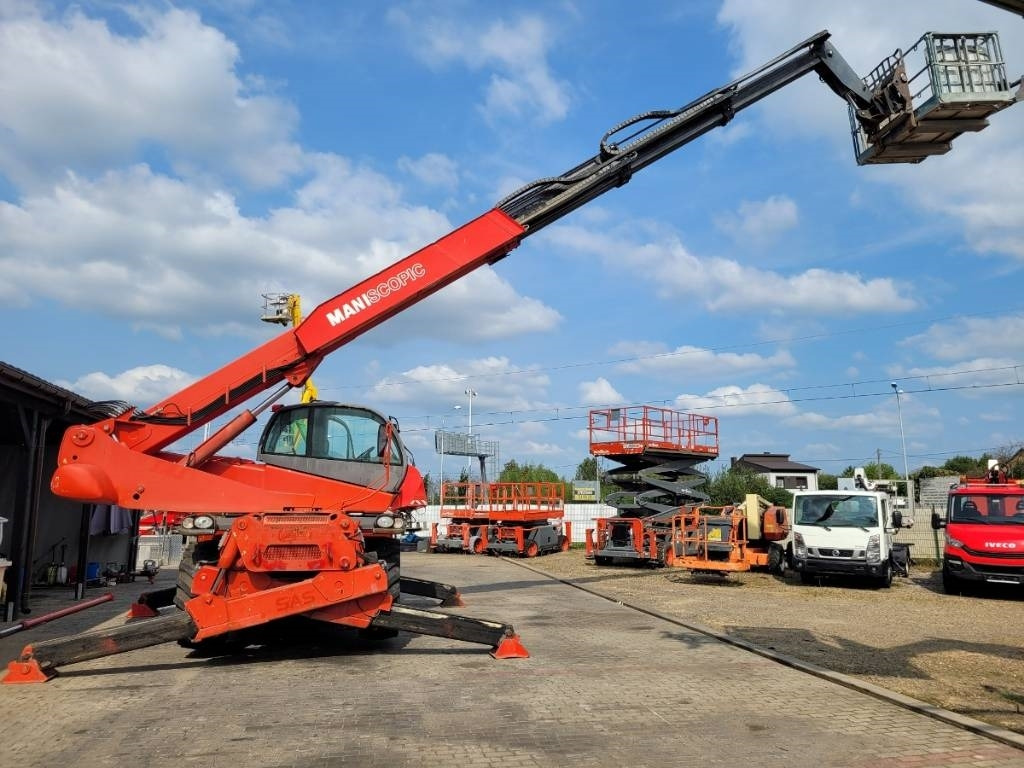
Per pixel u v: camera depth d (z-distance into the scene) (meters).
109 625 11.04
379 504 9.37
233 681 7.07
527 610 12.38
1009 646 9.13
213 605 7.55
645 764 4.78
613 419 22.33
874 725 5.70
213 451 9.04
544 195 10.95
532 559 25.56
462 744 5.16
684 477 22.94
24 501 11.95
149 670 7.57
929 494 43.09
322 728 5.52
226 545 7.78
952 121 8.28
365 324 10.16
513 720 5.75
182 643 8.38
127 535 19.34
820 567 15.92
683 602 13.49
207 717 5.80
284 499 8.81
